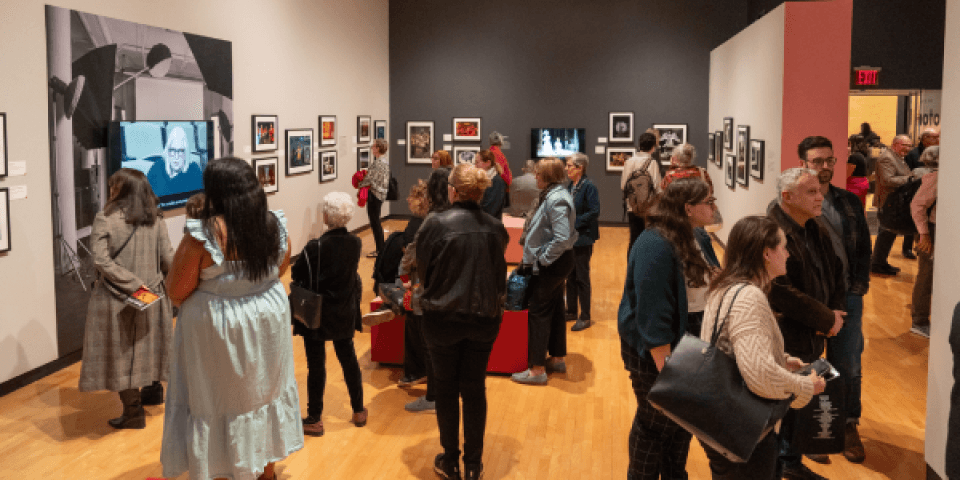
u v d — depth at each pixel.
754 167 8.84
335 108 11.22
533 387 5.02
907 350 5.86
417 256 3.41
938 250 3.46
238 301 3.00
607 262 9.81
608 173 13.38
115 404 4.75
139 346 4.26
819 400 3.40
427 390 4.59
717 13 12.76
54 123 5.33
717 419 2.30
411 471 3.76
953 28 3.32
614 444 4.10
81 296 5.69
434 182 3.69
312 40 10.26
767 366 2.26
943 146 3.43
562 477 3.69
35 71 5.14
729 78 10.77
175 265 2.92
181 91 6.98
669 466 3.07
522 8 13.30
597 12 13.11
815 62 7.33
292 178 9.73
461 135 13.70
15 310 5.00
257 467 3.07
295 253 9.91
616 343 6.09
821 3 7.27
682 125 13.04
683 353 2.37
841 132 7.38
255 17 8.57
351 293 4.14
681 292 2.76
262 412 3.10
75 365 5.57
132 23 6.21
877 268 8.78
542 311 5.01
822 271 3.22
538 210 4.86
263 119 8.77
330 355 5.79
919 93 12.22
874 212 12.72
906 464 3.81
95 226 4.14
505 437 4.19
